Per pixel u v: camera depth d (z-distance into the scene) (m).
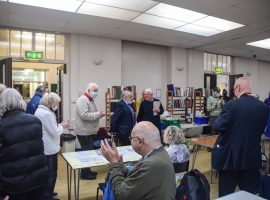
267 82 11.03
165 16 4.78
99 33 6.11
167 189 1.31
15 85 8.19
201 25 5.39
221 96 6.96
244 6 4.22
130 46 7.21
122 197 1.33
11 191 1.85
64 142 5.27
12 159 1.85
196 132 6.88
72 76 6.16
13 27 5.57
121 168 1.51
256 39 6.69
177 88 7.18
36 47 5.91
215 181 4.11
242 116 2.23
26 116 1.97
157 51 7.70
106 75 6.54
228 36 6.36
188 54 8.04
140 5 4.20
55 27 5.56
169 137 2.49
